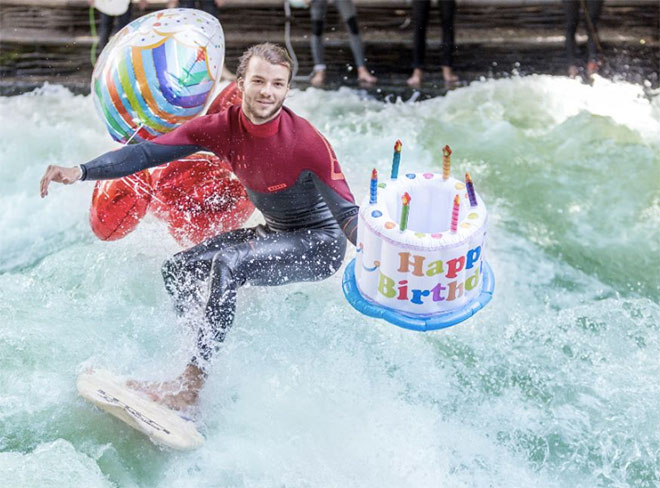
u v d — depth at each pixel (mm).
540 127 8414
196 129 4953
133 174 5375
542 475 4703
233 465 4648
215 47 5449
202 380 4883
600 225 6949
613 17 11078
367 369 5289
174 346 5289
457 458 4773
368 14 11141
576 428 4965
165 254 6070
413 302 4719
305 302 5691
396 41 10469
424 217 5047
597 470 4738
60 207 6945
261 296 5625
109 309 5672
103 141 8008
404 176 5012
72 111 8633
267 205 5242
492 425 4984
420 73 9750
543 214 7059
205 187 5617
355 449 4777
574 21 9648
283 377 5184
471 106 8891
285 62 4738
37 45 10180
